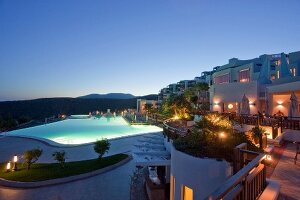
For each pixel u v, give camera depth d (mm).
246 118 18984
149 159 13617
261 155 5387
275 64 38094
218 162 7113
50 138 44031
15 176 19953
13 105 112312
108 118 96312
